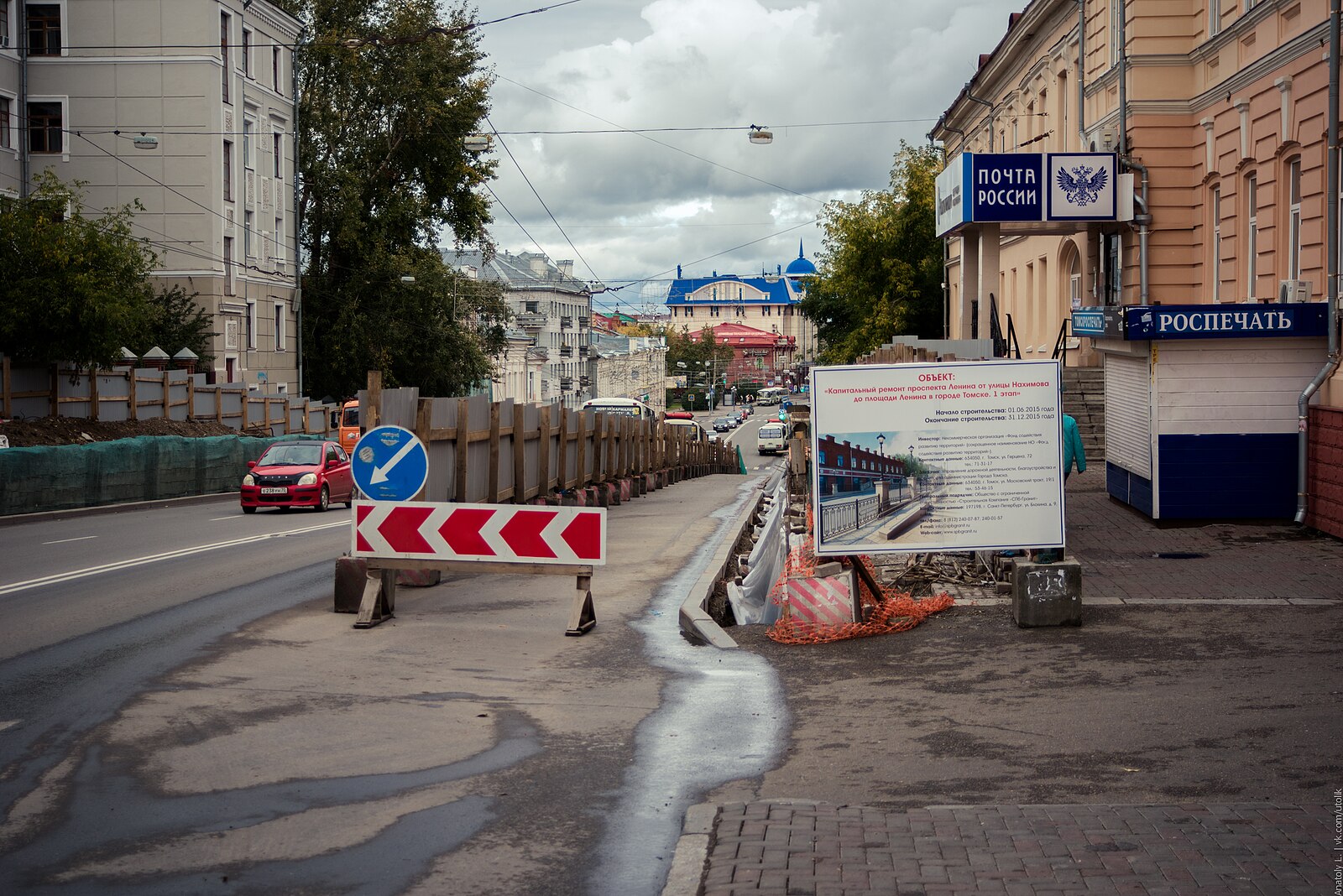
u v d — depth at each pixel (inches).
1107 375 732.7
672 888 192.9
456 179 2194.9
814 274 2763.3
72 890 199.0
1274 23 746.2
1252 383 604.4
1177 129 944.3
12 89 1705.2
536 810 239.8
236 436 1424.7
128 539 757.3
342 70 2121.1
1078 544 561.9
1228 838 204.5
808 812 226.4
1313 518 584.7
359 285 2119.8
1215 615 400.2
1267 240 764.6
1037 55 1444.4
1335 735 267.6
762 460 3174.2
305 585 529.3
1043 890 185.2
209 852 216.7
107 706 318.3
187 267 1781.5
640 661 378.3
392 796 248.7
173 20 1754.4
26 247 1188.5
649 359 5935.0
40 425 1204.5
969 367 408.2
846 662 366.0
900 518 407.5
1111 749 264.4
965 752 268.8
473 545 431.5
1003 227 1024.2
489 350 2406.5
